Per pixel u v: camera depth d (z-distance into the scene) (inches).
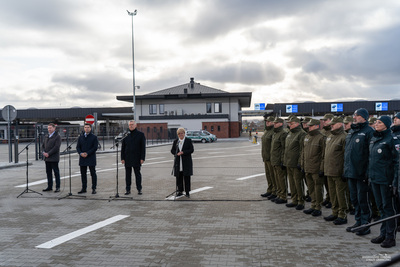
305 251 178.7
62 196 336.2
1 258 174.7
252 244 190.7
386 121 185.8
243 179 436.8
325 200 287.0
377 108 2049.7
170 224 233.9
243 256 172.7
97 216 257.9
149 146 1194.6
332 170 226.4
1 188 383.2
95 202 307.3
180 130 323.6
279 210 271.4
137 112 2118.6
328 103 2100.1
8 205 297.4
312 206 258.7
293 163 269.7
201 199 315.6
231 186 385.7
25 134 1382.9
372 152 191.3
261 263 163.2
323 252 176.9
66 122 2583.7
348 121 242.4
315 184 252.8
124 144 342.0
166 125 2048.5
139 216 256.4
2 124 1635.1
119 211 272.8
